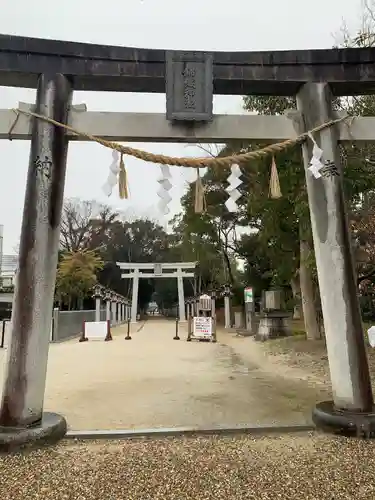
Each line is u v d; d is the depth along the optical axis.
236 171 4.84
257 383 8.00
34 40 4.70
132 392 7.12
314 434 4.43
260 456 3.79
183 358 11.87
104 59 4.83
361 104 9.20
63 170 4.69
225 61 5.00
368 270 11.58
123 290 43.69
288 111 5.15
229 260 28.75
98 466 3.57
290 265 15.73
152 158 4.67
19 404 4.12
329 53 5.06
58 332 17.66
